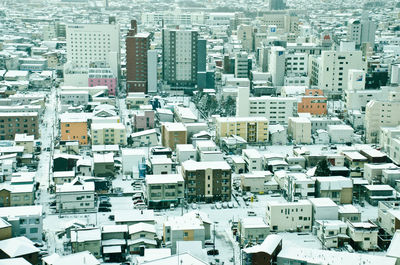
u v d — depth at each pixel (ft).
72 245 634.02
